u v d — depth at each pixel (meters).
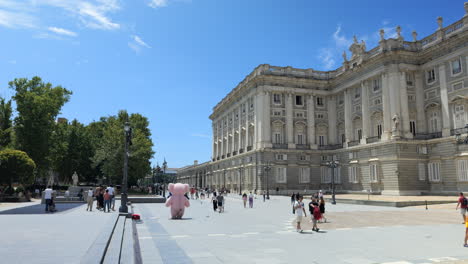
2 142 52.53
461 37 42.69
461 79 43.41
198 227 18.08
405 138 47.38
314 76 65.00
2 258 8.48
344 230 17.00
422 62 49.84
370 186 51.66
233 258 10.47
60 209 27.67
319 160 62.84
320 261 10.06
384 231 16.56
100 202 27.50
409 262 9.91
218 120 89.94
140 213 26.53
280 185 59.75
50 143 56.09
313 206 16.98
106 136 60.59
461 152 42.53
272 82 62.34
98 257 8.14
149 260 10.17
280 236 15.05
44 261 8.14
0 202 38.62
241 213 27.28
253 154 63.06
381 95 51.62
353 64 59.06
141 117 76.31
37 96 51.72
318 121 64.69
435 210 28.50
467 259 10.28
